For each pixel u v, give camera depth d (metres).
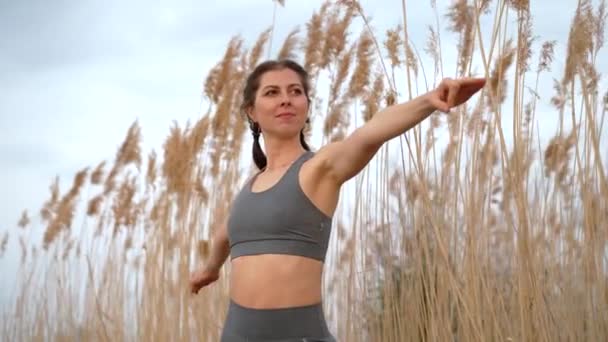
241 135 5.02
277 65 2.32
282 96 2.26
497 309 3.64
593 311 3.56
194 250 4.88
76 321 5.77
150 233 5.21
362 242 4.19
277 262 2.09
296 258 2.09
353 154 2.02
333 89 4.61
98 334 5.43
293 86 2.29
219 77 5.09
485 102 3.92
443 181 3.83
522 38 3.37
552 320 3.48
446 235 3.74
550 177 3.98
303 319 2.07
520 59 3.42
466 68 3.77
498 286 3.68
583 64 3.74
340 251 4.36
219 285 4.64
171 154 5.08
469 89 1.82
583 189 3.63
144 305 4.98
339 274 4.32
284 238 2.10
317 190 2.11
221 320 4.59
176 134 5.10
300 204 2.10
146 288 5.00
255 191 2.20
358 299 4.16
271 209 2.11
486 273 3.58
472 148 3.62
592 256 3.58
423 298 3.78
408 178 3.85
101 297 5.52
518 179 3.30
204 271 2.79
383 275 4.09
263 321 2.08
